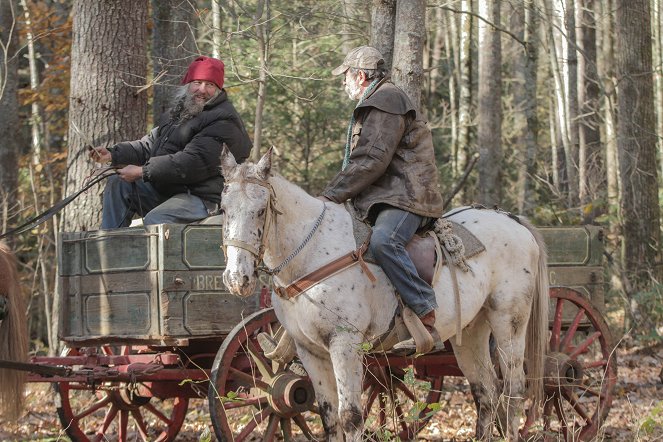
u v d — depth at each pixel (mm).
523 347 7453
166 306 7055
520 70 28266
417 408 6070
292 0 15047
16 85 16766
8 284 7059
